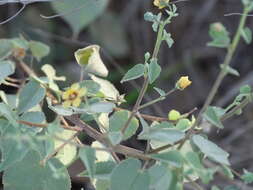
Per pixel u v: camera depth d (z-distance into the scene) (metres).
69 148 0.59
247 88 0.53
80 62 0.62
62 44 1.09
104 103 0.55
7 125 0.54
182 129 0.54
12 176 0.55
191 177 0.57
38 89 0.56
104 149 0.49
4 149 0.54
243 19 0.45
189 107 1.17
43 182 0.55
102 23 1.16
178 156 0.47
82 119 0.59
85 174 0.54
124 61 1.18
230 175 0.50
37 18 1.09
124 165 0.49
